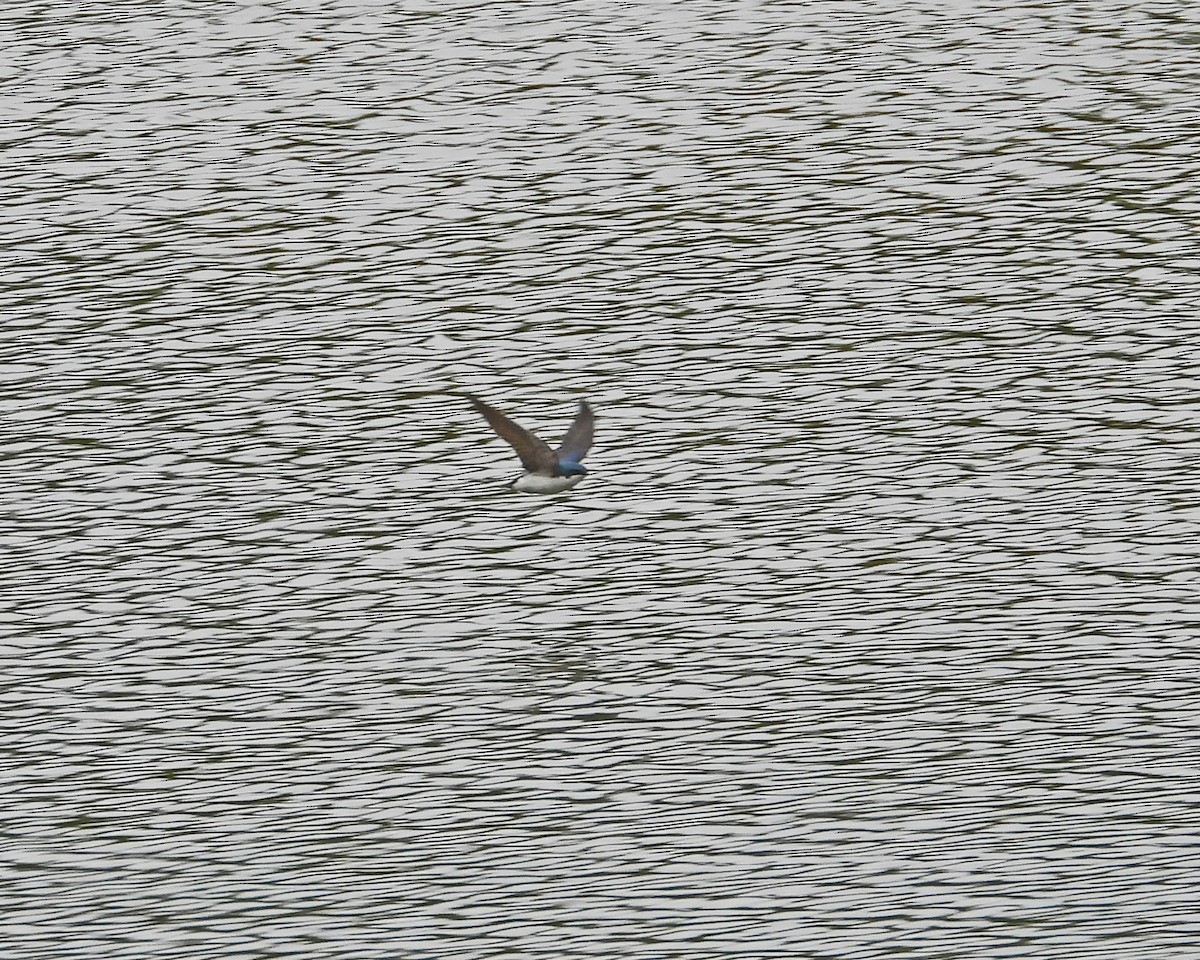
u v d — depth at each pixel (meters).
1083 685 47.69
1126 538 52.59
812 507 54.22
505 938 40.72
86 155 70.44
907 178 68.00
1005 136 70.00
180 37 77.50
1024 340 60.28
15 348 61.09
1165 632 49.31
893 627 49.91
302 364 60.34
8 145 70.88
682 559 52.59
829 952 40.09
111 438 57.41
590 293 63.12
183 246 65.69
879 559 52.25
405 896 42.06
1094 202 66.25
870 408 57.84
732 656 49.06
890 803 44.28
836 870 42.47
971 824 43.53
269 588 51.88
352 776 45.62
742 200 67.25
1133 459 55.44
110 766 46.03
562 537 53.59
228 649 49.81
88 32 78.00
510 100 73.12
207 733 47.03
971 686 47.81
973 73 73.69
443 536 53.72
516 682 48.50
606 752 46.16
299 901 42.06
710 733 46.59
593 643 49.75
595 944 40.56
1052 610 50.19
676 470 55.75
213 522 54.28
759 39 76.50
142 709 47.84
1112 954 39.69
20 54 76.44
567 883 42.38
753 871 42.47
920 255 64.19
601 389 58.91
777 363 59.81
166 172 69.50
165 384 59.59
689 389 58.81
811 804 44.38
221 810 44.69
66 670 49.12
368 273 64.25
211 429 57.81
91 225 66.75
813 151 69.62
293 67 75.44
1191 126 70.00
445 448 56.94
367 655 49.56
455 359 60.34
